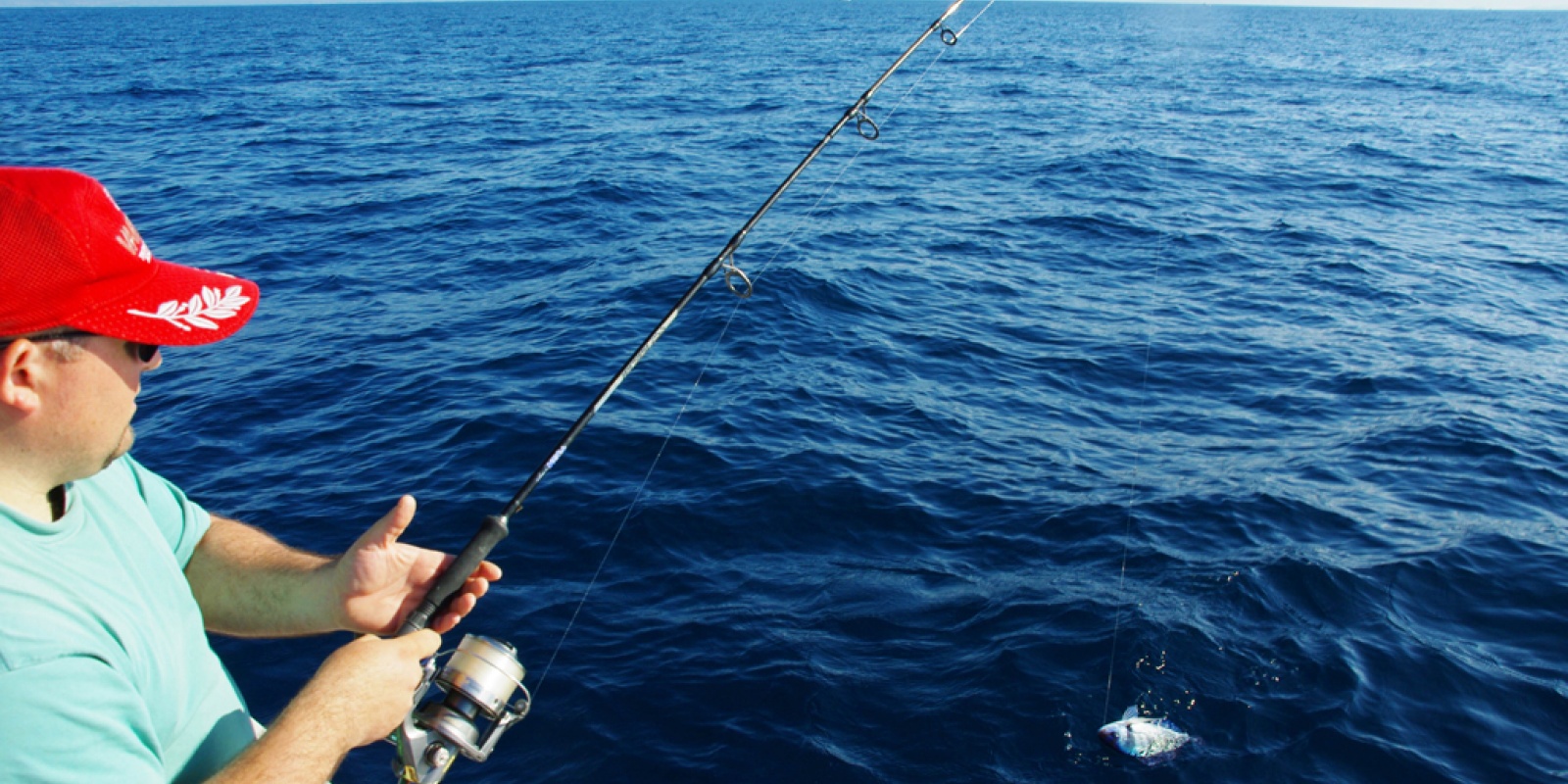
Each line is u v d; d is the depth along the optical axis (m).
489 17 128.50
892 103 29.31
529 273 11.15
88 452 1.18
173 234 13.15
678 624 4.87
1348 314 10.39
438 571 1.67
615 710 4.29
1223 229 13.94
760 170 18.06
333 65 45.28
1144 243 13.12
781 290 10.20
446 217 13.95
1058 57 50.56
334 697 1.31
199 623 1.43
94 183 1.20
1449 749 4.18
